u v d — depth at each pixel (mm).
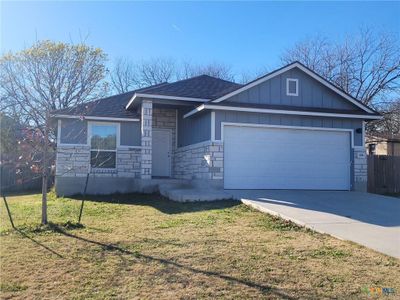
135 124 17516
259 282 5457
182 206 11828
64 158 16484
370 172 18125
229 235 8062
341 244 7344
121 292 5117
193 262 6262
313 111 14984
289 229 8703
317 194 13766
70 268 6008
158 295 5027
